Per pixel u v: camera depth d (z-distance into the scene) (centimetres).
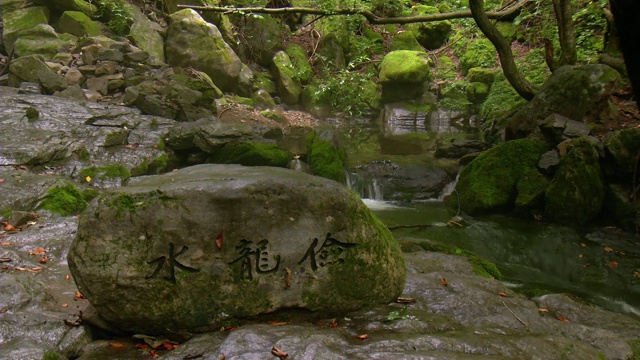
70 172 735
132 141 864
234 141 909
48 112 897
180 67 1270
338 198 357
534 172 780
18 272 446
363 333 342
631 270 594
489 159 815
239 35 1443
